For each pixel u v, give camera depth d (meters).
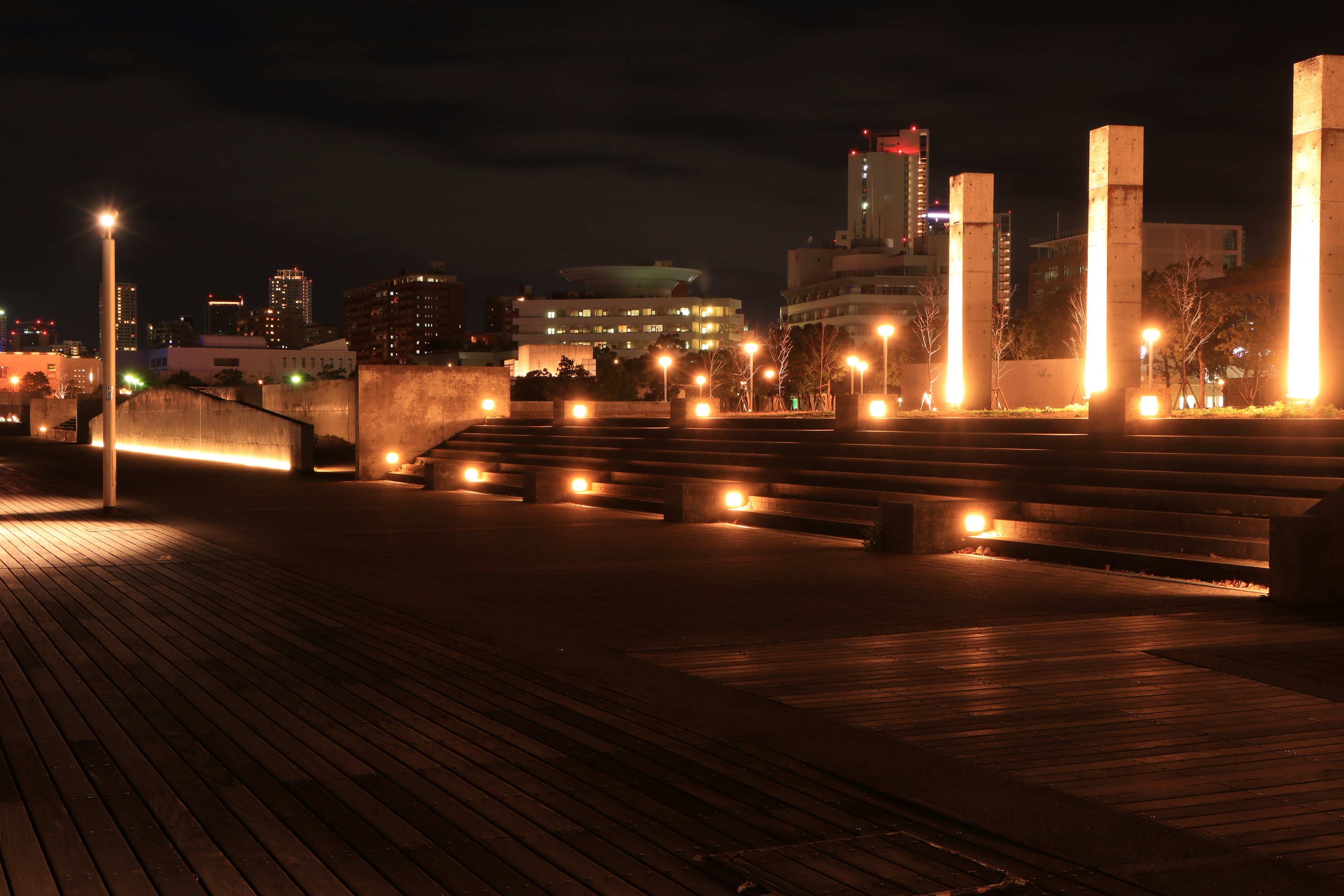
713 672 7.66
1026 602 10.39
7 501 23.66
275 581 12.04
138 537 16.56
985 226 27.44
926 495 16.12
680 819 4.81
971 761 5.59
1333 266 19.88
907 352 80.88
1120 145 24.19
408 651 8.39
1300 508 12.02
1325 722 6.27
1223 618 9.48
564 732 6.17
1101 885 4.07
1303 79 20.22
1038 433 17.72
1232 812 4.84
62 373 198.00
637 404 33.56
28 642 8.77
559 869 4.28
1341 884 4.06
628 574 12.52
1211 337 57.66
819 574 12.34
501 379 32.31
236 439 39.88
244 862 4.34
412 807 4.96
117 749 5.87
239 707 6.76
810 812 4.88
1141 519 13.23
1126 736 6.01
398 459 30.83
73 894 4.04
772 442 21.94
